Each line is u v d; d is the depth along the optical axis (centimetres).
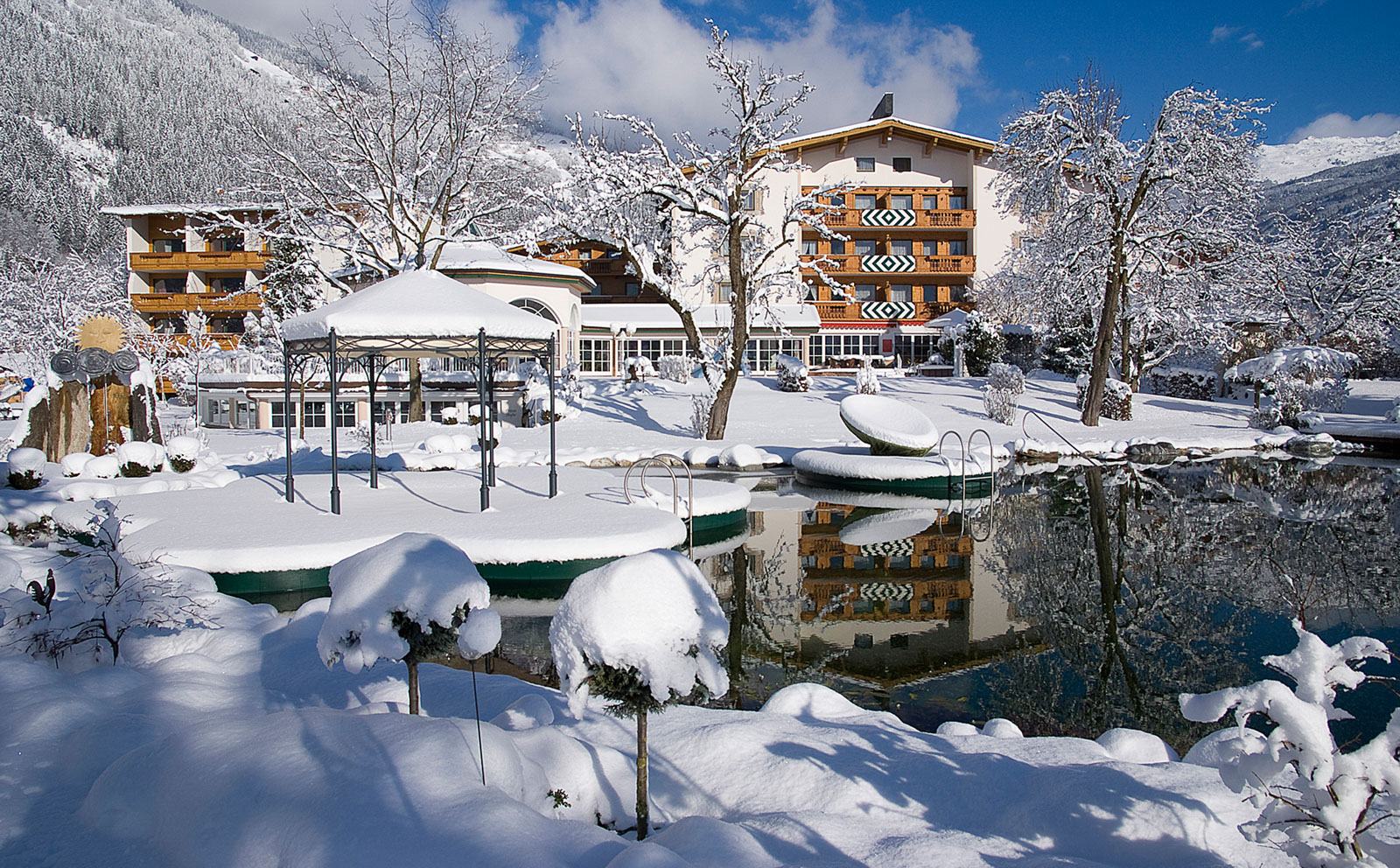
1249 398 3566
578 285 3488
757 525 1346
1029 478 1850
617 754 410
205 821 306
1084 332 3753
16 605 590
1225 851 317
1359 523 1299
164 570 736
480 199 3180
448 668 565
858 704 607
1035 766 394
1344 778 254
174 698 470
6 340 3744
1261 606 861
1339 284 3625
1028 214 2834
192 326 4031
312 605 656
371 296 1158
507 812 304
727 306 4206
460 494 1282
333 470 1095
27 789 370
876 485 1691
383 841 279
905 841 326
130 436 1692
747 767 400
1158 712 587
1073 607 871
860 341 4800
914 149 4956
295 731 357
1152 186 2597
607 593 334
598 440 2306
